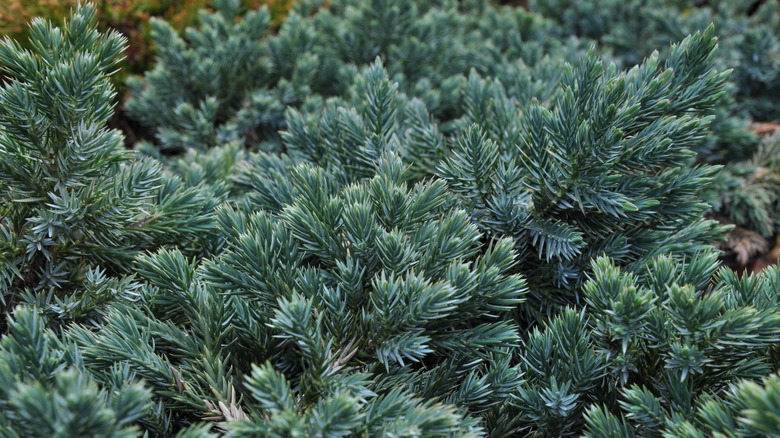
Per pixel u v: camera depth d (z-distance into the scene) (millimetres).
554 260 755
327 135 811
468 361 695
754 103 1051
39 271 726
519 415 678
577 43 1034
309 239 686
